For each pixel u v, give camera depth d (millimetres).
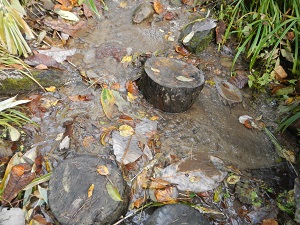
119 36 1799
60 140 1345
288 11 1809
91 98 1498
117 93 1511
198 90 1432
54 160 1283
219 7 2014
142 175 1281
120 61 1670
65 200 1103
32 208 1152
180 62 1506
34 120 1389
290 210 1266
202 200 1261
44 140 1339
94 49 1708
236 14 1930
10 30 1475
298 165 1431
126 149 1318
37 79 1473
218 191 1291
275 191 1332
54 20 1759
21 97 1452
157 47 1778
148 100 1508
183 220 1126
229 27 1804
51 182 1135
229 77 1728
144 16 1879
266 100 1667
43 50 1603
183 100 1431
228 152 1420
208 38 1798
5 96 1439
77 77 1577
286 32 1713
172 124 1460
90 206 1096
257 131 1534
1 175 1221
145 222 1128
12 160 1221
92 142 1350
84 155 1218
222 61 1790
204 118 1518
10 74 1412
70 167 1167
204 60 1777
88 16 1846
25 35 1625
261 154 1457
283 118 1591
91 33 1786
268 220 1236
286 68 1785
